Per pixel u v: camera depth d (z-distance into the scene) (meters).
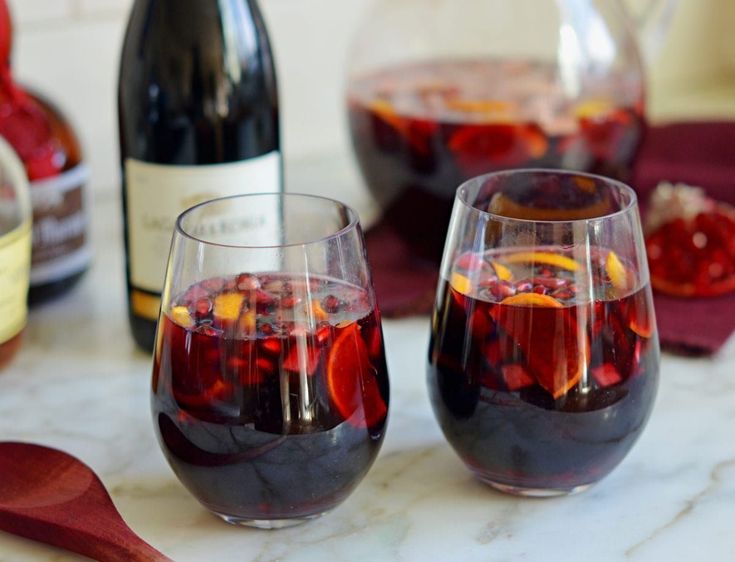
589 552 0.71
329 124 1.28
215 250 0.68
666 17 1.13
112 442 0.80
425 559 0.71
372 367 0.70
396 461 0.78
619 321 0.70
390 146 0.94
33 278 0.94
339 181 1.19
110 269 1.02
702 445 0.79
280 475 0.69
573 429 0.71
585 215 0.76
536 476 0.73
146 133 0.85
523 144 0.92
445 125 0.92
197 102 0.85
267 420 0.68
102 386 0.86
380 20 1.02
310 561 0.71
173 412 0.70
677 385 0.85
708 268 0.94
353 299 0.70
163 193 0.85
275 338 0.68
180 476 0.71
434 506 0.75
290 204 0.75
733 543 0.72
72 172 0.94
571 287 0.70
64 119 0.95
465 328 0.72
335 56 1.26
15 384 0.86
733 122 1.18
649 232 0.97
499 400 0.71
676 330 0.89
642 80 0.99
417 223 0.97
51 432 0.81
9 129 0.91
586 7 0.97
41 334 0.92
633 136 0.97
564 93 0.94
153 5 0.86
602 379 0.70
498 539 0.72
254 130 0.87
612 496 0.75
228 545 0.72
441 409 0.74
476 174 0.93
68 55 1.10
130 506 0.75
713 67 1.61
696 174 1.09
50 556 0.72
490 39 0.99
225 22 0.85
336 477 0.70
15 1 1.06
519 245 0.71
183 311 0.69
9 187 0.88
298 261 0.68
